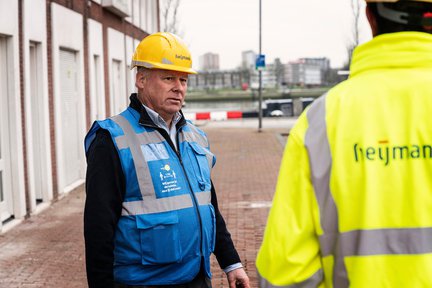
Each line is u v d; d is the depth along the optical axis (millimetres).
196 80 102062
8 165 8875
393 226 1689
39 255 7215
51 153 10742
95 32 14297
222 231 3289
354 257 1710
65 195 11422
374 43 1806
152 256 2811
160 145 2910
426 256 1669
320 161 1750
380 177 1707
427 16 1771
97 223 2721
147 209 2812
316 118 1795
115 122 2887
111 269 2738
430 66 1766
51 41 10906
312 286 1753
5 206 8836
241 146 20750
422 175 1698
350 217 1711
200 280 3008
